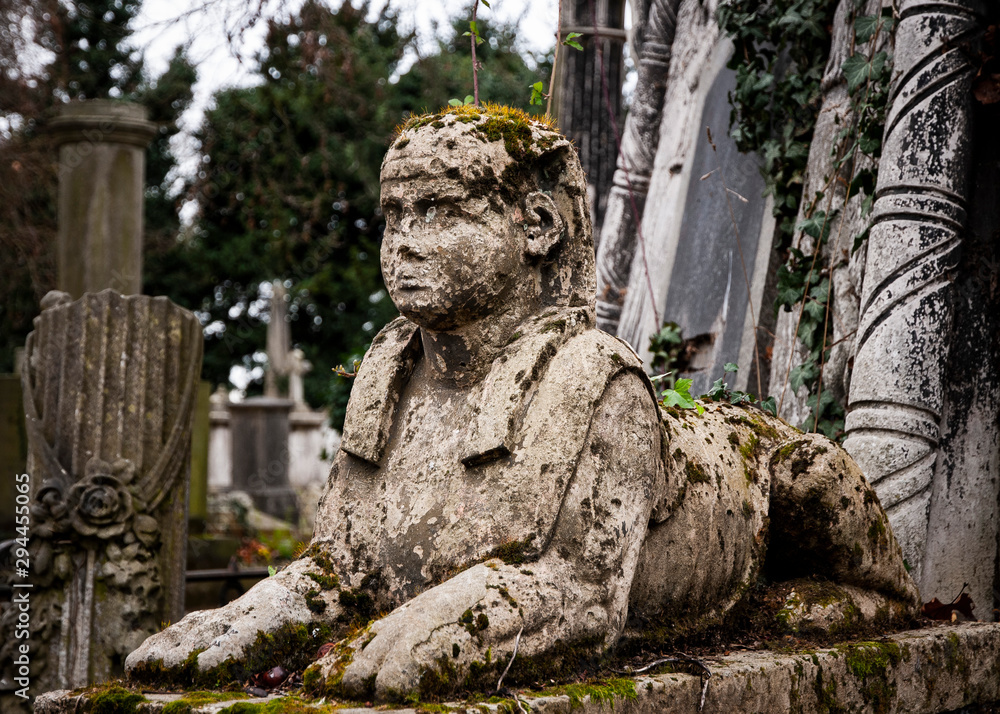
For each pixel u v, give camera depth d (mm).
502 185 2324
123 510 4484
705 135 5258
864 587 2973
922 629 3010
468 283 2260
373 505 2316
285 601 2191
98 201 7051
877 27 3965
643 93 5875
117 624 4430
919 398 3549
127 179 7152
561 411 2176
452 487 2232
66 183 7113
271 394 16625
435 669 1817
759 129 4699
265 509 13883
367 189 16453
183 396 4742
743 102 4730
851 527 2836
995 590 3777
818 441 2834
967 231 3771
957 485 3670
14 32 9344
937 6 3723
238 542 8523
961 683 2928
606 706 1973
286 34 8180
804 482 2770
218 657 2045
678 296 5078
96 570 4441
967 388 3732
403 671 1794
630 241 5805
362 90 15469
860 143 3947
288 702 1818
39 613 4438
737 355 4613
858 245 3879
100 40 15984
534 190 2422
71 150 7109
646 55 5883
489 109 2469
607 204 6223
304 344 21078
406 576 2213
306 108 14383
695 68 5480
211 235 19359
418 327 2504
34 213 13852
